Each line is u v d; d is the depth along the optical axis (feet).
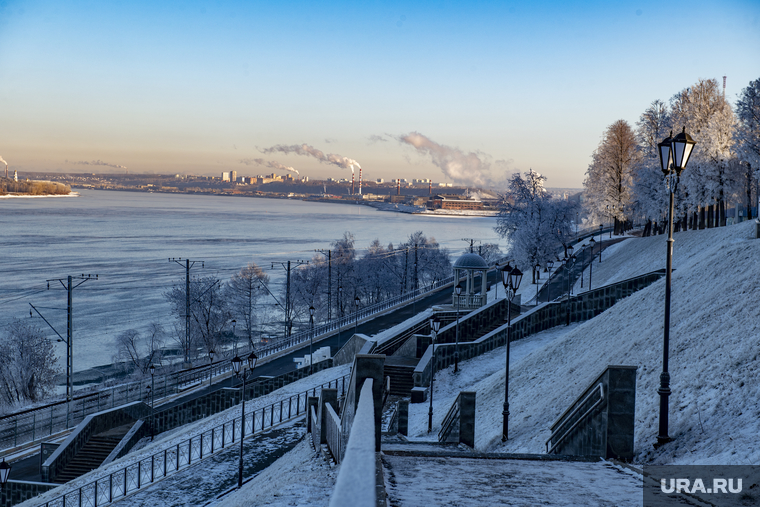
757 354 45.06
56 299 415.23
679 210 236.63
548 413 67.31
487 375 115.55
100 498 87.25
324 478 41.86
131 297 425.69
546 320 134.72
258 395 148.66
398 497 25.43
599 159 307.58
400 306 260.62
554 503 25.76
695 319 64.80
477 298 174.81
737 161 210.59
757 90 178.40
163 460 100.17
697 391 46.32
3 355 227.20
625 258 229.04
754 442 34.73
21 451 139.03
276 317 377.71
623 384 39.60
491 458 37.60
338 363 162.30
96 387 231.50
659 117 270.67
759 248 77.51
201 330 279.28
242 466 83.87
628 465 36.01
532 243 246.27
